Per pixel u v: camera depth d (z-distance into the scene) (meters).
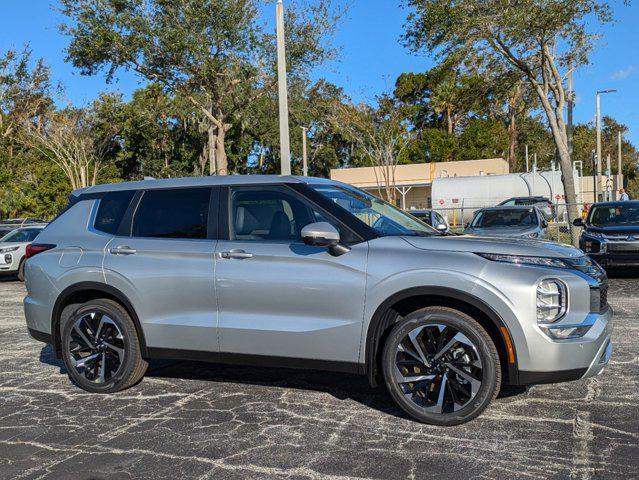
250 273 4.59
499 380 4.04
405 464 3.57
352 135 32.94
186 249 4.84
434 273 4.08
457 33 17.03
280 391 5.07
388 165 31.89
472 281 3.99
